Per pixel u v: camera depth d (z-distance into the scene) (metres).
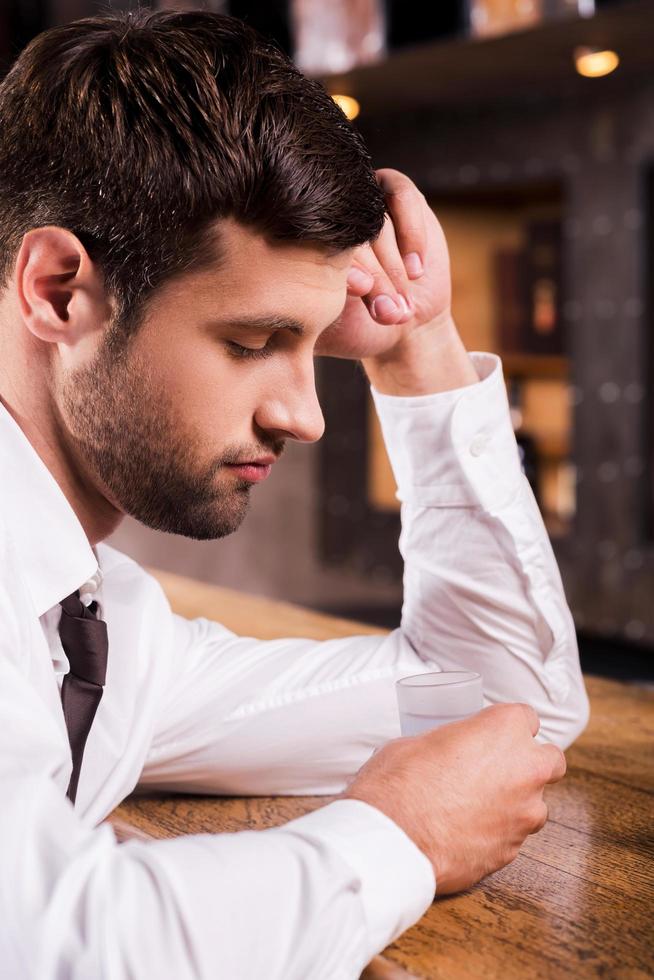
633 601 3.74
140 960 0.56
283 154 0.71
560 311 3.99
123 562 1.07
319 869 0.64
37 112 0.75
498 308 4.20
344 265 0.77
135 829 0.95
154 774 1.06
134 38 0.75
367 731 1.05
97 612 0.91
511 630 1.08
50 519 0.82
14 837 0.60
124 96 0.72
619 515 3.75
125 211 0.72
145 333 0.74
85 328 0.75
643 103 3.58
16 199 0.76
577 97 3.72
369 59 3.43
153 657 1.01
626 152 3.63
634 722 1.24
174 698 1.05
